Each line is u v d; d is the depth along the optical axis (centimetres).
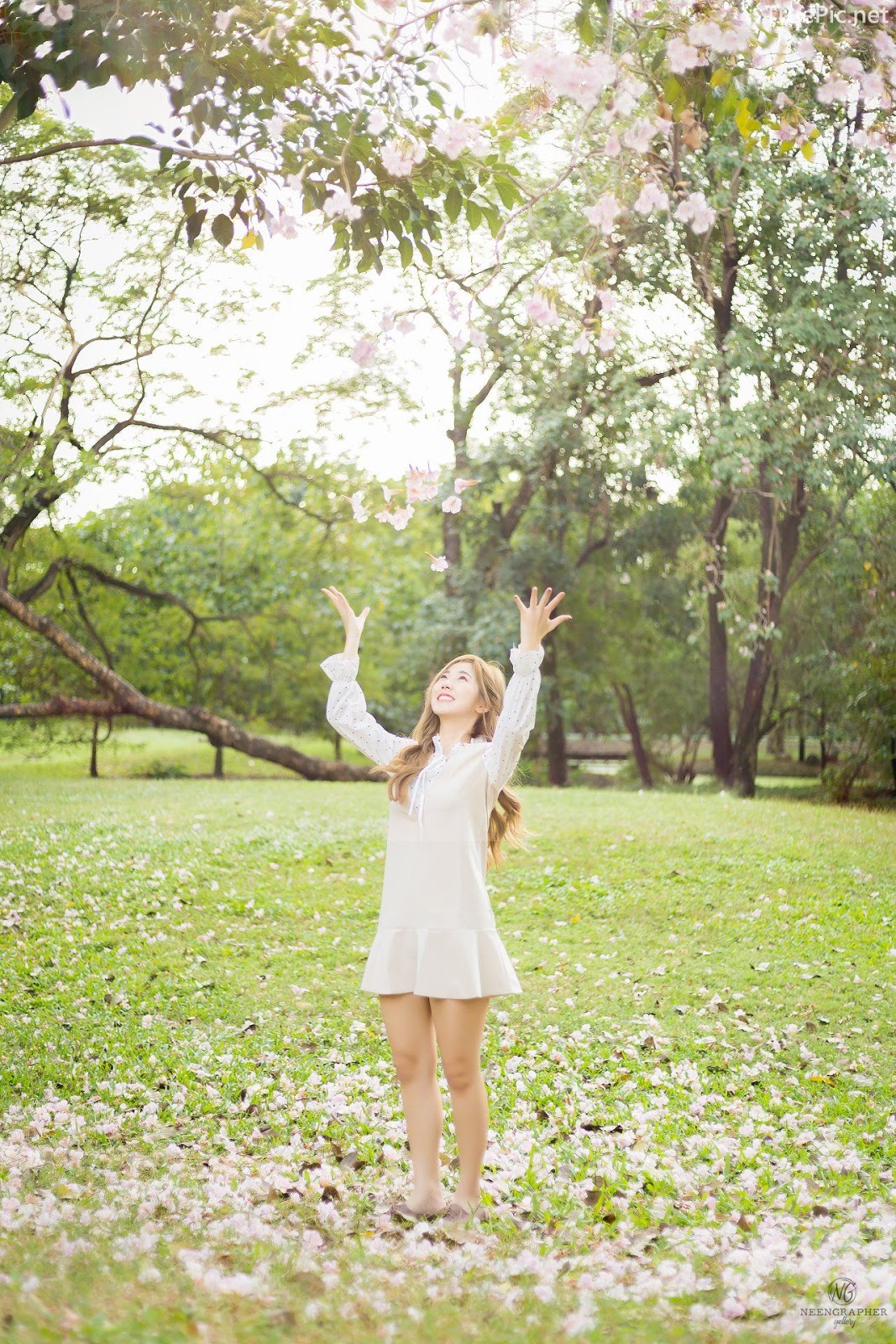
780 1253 348
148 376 1845
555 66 427
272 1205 407
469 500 2244
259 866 1145
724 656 2233
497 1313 274
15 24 458
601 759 3688
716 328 1856
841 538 2048
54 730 2405
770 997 785
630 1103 583
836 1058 670
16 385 1750
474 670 439
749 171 1566
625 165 499
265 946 909
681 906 1009
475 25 430
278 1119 541
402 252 566
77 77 469
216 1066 637
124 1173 448
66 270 1788
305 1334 247
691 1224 394
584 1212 404
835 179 1602
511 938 930
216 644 2486
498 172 546
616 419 1859
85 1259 296
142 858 1173
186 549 2312
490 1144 500
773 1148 509
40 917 983
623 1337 258
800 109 504
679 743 3412
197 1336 230
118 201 1736
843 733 2223
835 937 928
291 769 2131
